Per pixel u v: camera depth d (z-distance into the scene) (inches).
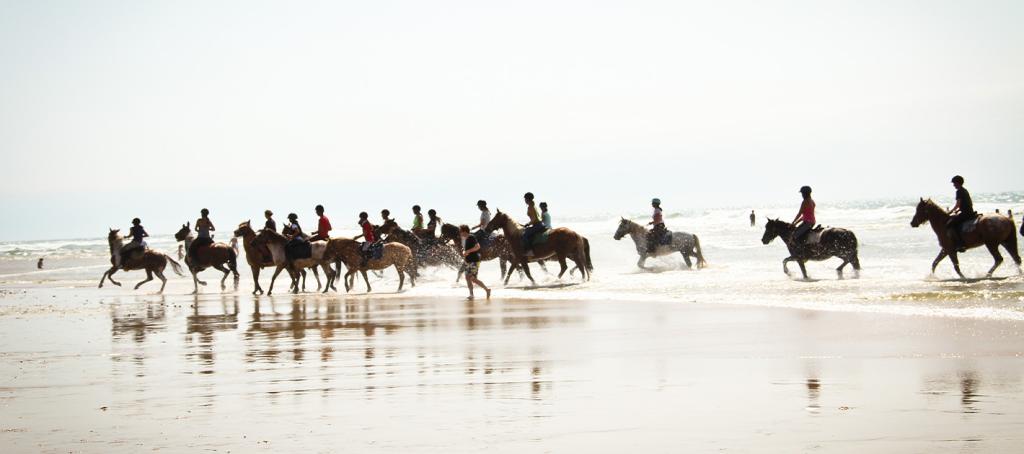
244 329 674.2
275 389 399.9
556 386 387.5
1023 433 281.1
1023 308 601.6
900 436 281.7
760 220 2989.7
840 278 921.5
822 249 941.8
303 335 624.4
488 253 1087.0
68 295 1171.3
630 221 1199.6
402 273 1080.2
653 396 357.7
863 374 393.7
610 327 611.2
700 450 271.7
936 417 305.7
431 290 1056.2
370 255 1062.4
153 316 807.7
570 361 461.4
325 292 1088.2
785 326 575.8
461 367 452.4
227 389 403.2
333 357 504.7
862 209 2967.5
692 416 318.0
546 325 639.8
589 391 373.4
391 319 724.0
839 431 290.0
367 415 335.3
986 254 1186.0
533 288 1022.4
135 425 327.6
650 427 303.1
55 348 575.8
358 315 768.3
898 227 2377.0
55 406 370.0
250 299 1005.8
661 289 912.3
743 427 299.1
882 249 1450.5
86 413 353.1
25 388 418.9
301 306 880.9
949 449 265.1
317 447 287.7
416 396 372.8
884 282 845.2
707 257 1517.0
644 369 427.5
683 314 676.1
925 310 617.0
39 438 309.4
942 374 386.6
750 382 382.9
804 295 770.8
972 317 568.7
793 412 319.9
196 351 546.3
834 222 2684.5
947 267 987.9
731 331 563.5
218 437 305.1
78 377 449.4
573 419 318.7
